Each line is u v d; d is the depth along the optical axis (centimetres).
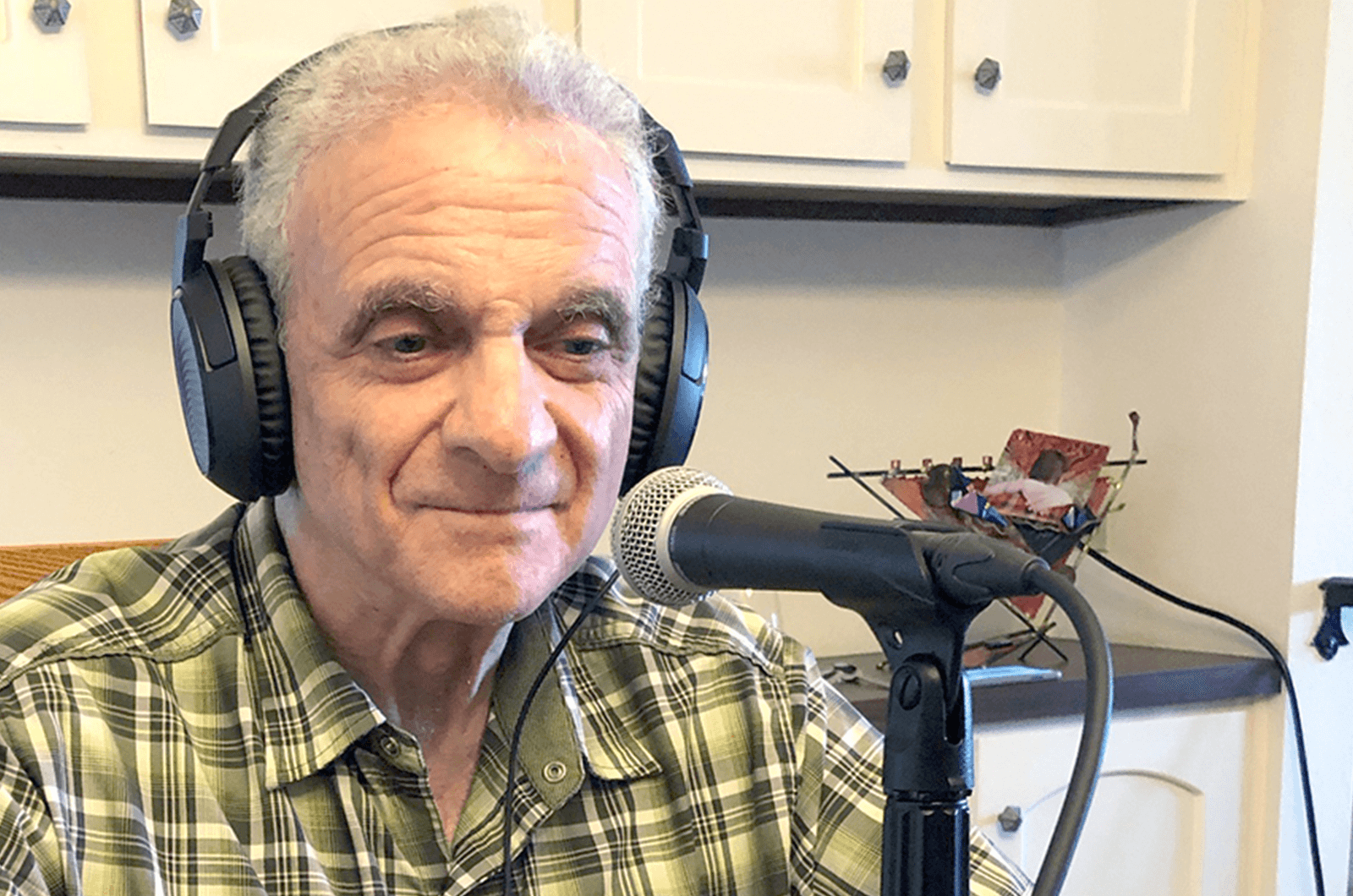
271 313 69
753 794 87
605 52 136
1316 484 166
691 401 79
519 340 64
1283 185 166
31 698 68
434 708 77
